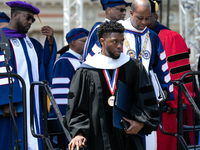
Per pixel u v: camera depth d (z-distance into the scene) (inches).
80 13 1589.6
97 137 424.2
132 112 430.3
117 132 426.3
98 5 2578.7
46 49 676.1
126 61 440.5
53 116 791.7
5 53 514.3
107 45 427.5
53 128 660.7
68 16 1557.6
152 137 558.6
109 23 429.1
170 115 641.6
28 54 624.1
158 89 530.3
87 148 426.0
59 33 2637.8
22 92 537.6
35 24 2554.1
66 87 795.4
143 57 536.1
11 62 591.8
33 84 553.3
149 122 422.3
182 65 647.8
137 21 526.0
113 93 428.5
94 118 425.1
